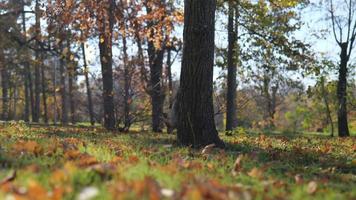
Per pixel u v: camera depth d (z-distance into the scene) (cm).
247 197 376
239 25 1894
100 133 1545
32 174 448
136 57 2092
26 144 652
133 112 1991
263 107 6188
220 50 2144
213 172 585
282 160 893
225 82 2378
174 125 1115
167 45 2030
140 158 657
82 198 350
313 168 759
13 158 571
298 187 488
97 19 1745
